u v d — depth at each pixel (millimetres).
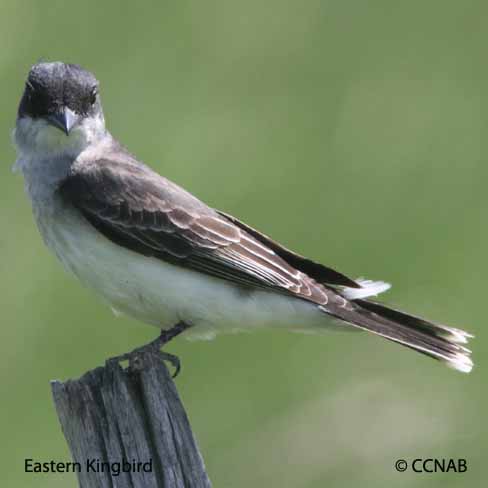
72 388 9266
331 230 14648
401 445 13164
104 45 15281
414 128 15250
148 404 9211
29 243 14242
